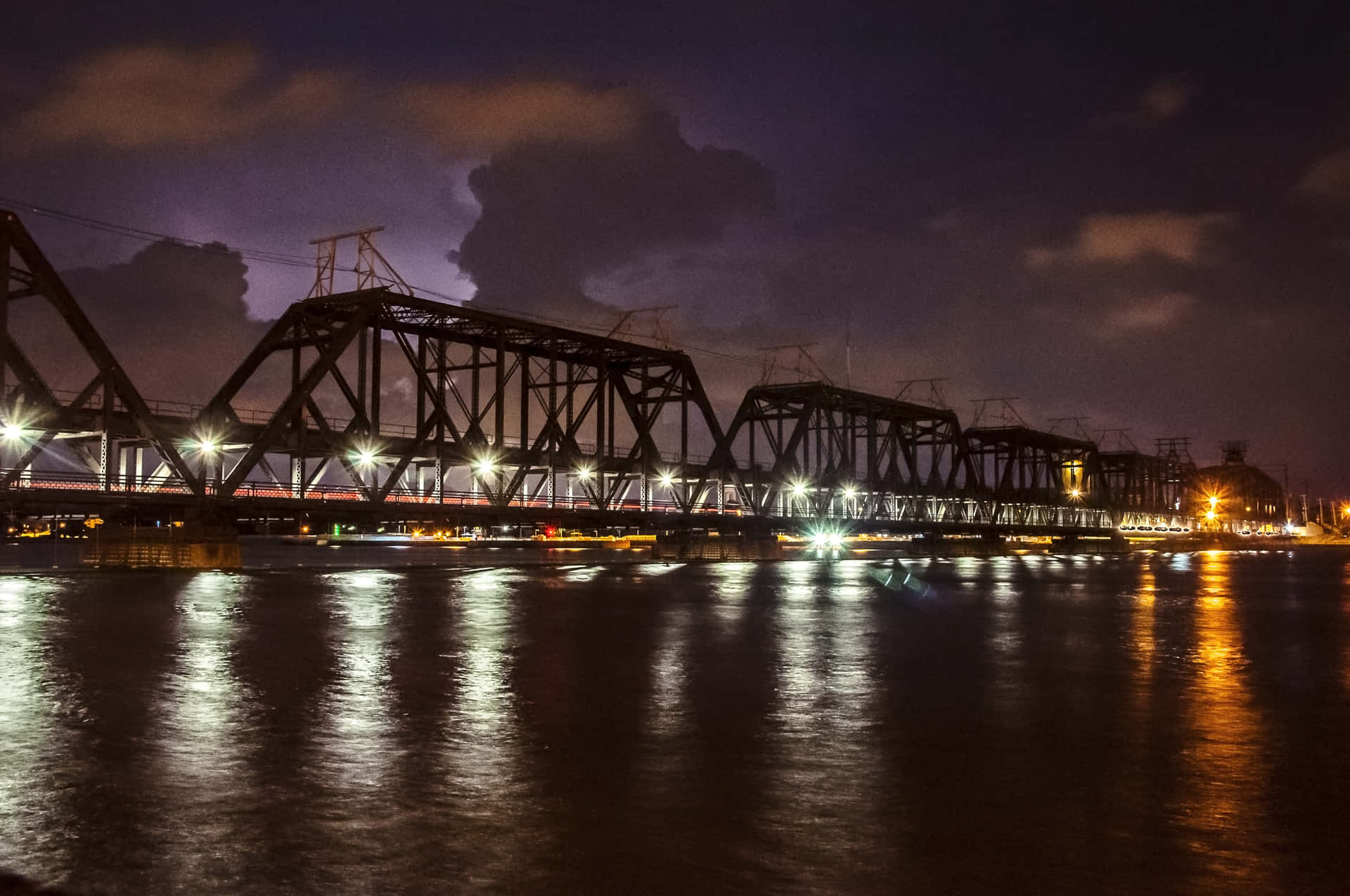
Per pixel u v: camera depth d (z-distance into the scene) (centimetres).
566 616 3484
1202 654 2694
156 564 5612
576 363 8325
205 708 1697
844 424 11269
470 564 7256
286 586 4697
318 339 6644
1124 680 2200
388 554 8944
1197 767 1399
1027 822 1147
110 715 1620
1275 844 1081
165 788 1215
